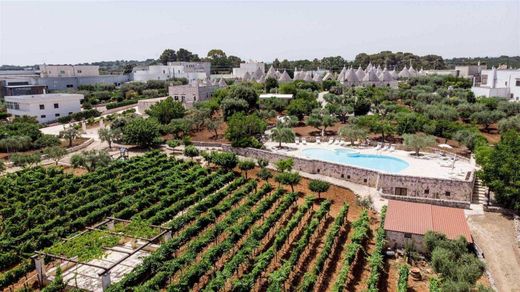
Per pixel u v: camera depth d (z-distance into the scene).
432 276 32.78
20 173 56.47
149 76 186.62
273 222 39.75
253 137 71.12
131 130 73.94
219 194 47.03
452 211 40.84
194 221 42.03
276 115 93.88
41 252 31.75
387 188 51.53
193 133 81.81
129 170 57.75
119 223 40.34
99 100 135.38
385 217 39.56
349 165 55.62
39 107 102.44
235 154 61.91
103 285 29.05
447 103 94.25
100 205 45.06
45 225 39.16
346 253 34.75
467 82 133.12
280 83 139.75
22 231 39.22
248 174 58.34
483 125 82.31
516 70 108.50
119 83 183.75
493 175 45.72
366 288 31.17
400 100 107.25
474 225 42.19
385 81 141.00
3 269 33.81
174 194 47.25
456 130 69.75
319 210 41.53
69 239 35.19
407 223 38.06
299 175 52.41
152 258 32.47
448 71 181.25
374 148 69.38
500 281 32.56
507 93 108.25
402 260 35.69
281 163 54.19
